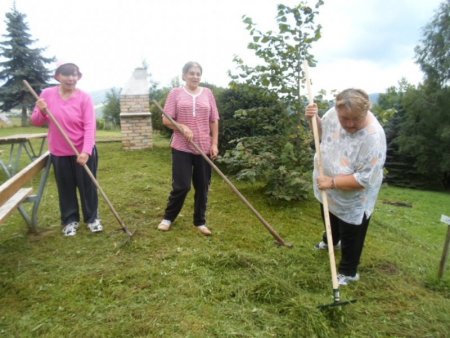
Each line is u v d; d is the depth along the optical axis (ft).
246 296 9.72
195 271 10.87
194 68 12.51
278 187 18.44
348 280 10.91
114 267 10.99
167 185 20.07
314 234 14.62
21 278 10.36
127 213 15.57
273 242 13.41
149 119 28.76
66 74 12.00
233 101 24.16
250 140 19.34
